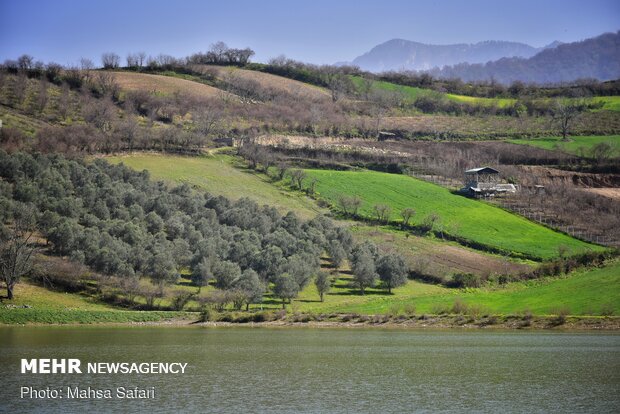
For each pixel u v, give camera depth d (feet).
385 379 491.72
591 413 404.77
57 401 425.69
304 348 616.39
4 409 406.00
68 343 613.11
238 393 449.48
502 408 414.82
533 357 569.64
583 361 549.95
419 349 612.29
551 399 434.30
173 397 437.99
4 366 515.50
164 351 588.50
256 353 588.50
